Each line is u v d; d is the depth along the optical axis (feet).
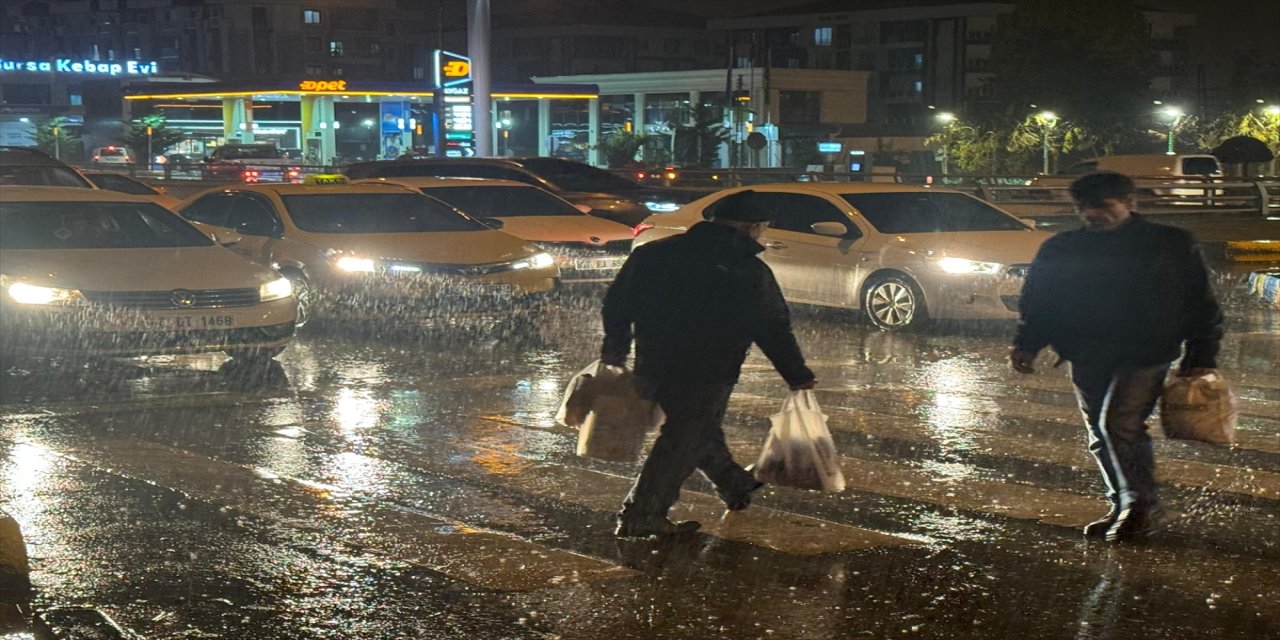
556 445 26.86
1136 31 231.91
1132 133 232.32
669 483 19.36
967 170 243.19
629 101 353.72
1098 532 20.01
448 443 27.02
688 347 18.61
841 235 46.93
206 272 36.47
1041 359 39.47
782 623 16.25
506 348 42.16
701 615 16.51
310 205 48.78
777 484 19.69
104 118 332.80
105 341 34.53
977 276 44.83
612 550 19.25
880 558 18.95
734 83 333.01
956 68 365.20
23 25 460.14
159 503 21.90
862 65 382.83
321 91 244.22
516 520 20.97
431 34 419.74
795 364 18.83
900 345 42.73
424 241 47.01
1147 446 19.56
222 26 401.90
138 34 435.12
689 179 136.56
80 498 22.20
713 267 18.43
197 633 15.94
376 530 20.30
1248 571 18.45
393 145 252.83
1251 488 23.22
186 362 38.78
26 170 58.70
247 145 211.00
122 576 18.07
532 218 58.49
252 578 17.98
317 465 24.89
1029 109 233.14
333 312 45.62
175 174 177.06
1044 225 101.40
